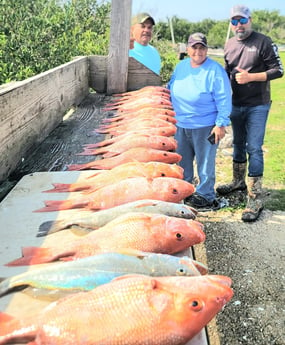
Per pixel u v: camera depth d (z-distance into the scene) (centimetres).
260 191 552
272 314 393
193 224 228
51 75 437
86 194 282
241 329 376
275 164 734
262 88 518
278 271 453
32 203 276
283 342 363
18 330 158
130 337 156
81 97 581
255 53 506
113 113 518
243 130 576
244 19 500
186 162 560
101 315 159
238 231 530
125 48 593
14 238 234
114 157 346
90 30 1009
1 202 278
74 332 156
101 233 222
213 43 3512
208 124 512
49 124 436
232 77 534
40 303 183
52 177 318
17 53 680
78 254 214
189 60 507
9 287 188
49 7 855
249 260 473
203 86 493
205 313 162
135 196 271
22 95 354
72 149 394
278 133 921
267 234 524
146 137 374
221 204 593
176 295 163
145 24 644
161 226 221
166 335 158
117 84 610
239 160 607
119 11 576
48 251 216
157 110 475
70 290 187
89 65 621
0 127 310
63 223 245
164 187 273
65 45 761
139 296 163
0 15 712
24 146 364
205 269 205
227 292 169
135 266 193
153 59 671
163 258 197
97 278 189
